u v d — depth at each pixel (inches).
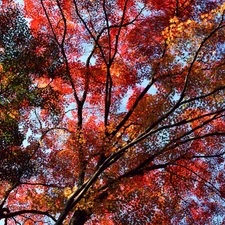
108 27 488.4
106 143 394.0
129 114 442.0
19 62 382.3
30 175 423.8
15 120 397.7
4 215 386.9
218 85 348.2
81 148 415.8
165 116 326.6
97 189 347.6
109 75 468.1
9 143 392.8
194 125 446.0
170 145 379.6
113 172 369.1
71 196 322.7
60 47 473.1
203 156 430.0
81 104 481.1
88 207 332.2
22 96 398.3
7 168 397.4
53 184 461.4
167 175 457.1
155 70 438.9
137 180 432.8
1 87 380.5
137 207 370.0
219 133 362.6
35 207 416.2
